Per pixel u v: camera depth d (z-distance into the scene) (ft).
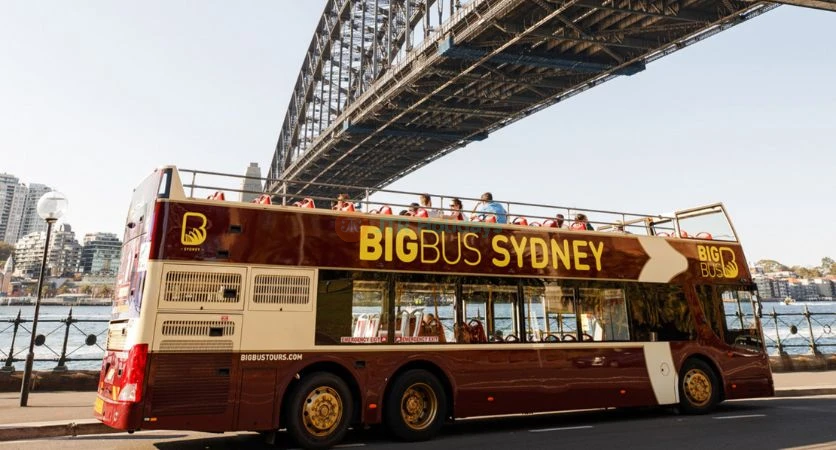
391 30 221.46
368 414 26.30
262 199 27.40
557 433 29.78
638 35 157.28
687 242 37.55
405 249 28.78
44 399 36.06
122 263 27.20
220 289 24.44
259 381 24.40
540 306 31.53
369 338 26.96
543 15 146.72
